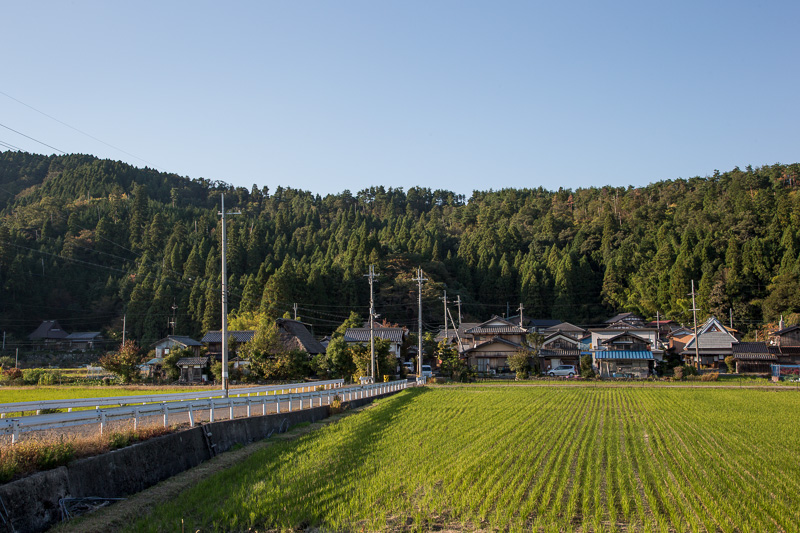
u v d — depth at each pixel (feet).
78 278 275.80
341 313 265.54
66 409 71.41
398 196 568.41
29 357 230.27
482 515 37.88
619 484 45.09
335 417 88.02
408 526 36.76
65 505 36.27
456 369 175.32
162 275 274.16
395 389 133.69
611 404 102.06
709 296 245.45
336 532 35.45
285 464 51.80
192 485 45.39
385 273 285.23
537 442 63.41
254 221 401.70
